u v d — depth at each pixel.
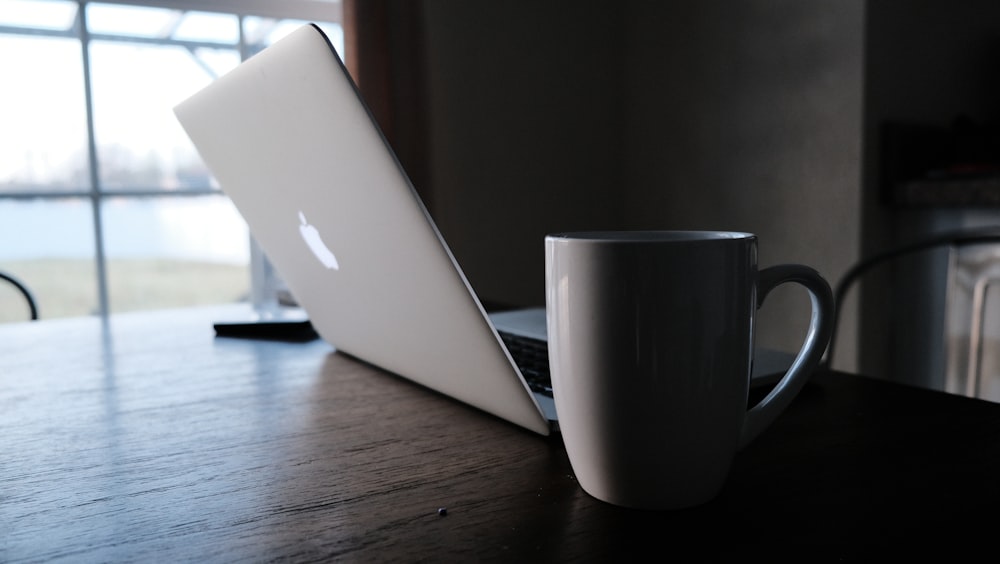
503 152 2.39
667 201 2.42
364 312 0.58
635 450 0.32
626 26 2.55
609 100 2.59
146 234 6.69
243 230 5.54
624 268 0.31
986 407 0.52
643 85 2.49
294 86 0.42
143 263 8.98
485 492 0.37
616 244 0.31
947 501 0.35
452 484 0.38
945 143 1.80
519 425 0.48
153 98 5.46
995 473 0.38
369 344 0.63
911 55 1.79
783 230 1.96
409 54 2.18
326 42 0.37
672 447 0.32
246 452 0.44
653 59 2.43
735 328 0.32
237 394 0.59
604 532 0.32
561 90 2.48
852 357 1.78
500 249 2.41
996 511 0.33
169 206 6.67
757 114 2.03
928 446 0.43
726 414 0.33
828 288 0.38
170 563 0.29
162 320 1.03
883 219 1.78
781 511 0.34
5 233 5.63
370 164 0.39
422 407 0.54
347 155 0.41
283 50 0.41
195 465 0.42
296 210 0.55
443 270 0.40
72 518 0.34
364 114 0.37
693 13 2.24
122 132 5.46
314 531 0.32
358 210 0.44
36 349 0.81
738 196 2.11
